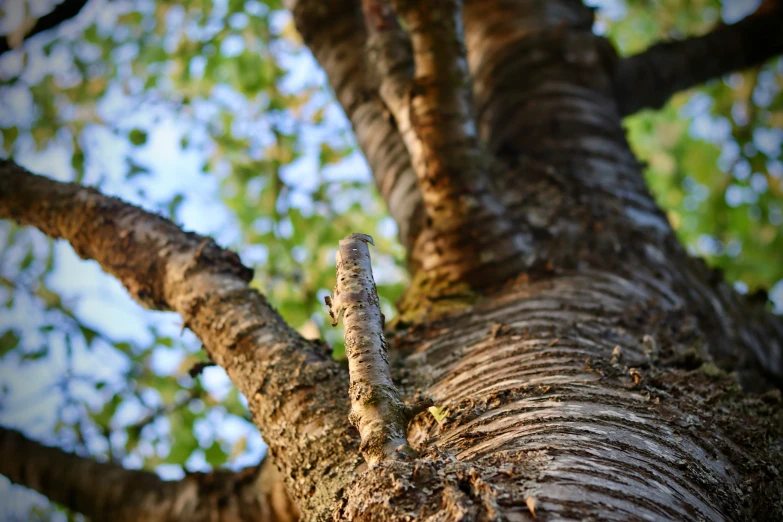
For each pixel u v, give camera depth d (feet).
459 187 7.11
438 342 6.13
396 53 7.21
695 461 4.38
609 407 4.69
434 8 6.60
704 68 11.39
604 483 3.79
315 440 4.86
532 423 4.46
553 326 5.98
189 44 16.46
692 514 3.85
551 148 8.86
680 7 19.60
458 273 7.07
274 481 7.01
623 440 4.32
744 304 8.71
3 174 7.76
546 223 7.70
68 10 9.23
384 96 7.23
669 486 4.02
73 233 7.20
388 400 3.84
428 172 7.09
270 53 16.58
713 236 18.54
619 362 5.43
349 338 3.96
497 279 7.03
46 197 7.44
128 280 6.83
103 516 8.11
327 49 9.29
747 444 4.84
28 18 9.12
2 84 15.62
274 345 5.61
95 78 16.26
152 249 6.73
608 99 9.78
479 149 7.15
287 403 5.17
